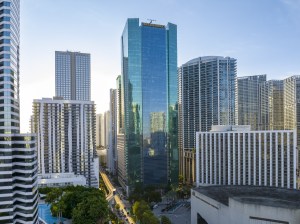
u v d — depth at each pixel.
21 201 136.38
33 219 138.50
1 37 135.25
